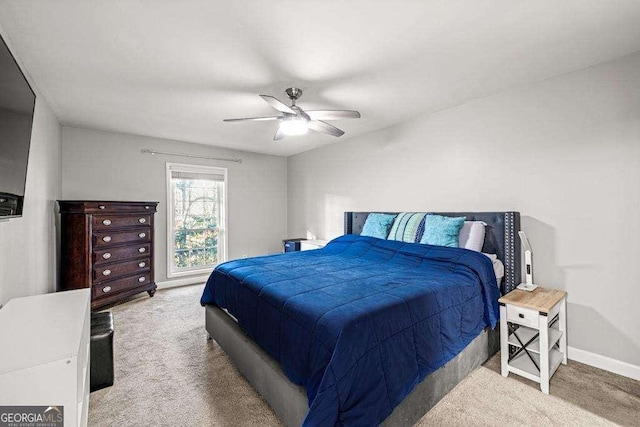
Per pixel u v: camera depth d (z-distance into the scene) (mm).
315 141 4543
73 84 2461
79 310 1434
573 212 2260
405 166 3545
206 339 2664
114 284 3482
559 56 2039
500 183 2684
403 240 3102
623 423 1586
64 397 962
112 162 3975
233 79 2379
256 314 1883
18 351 997
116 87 2529
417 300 1646
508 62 2125
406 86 2527
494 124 2719
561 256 2320
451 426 1568
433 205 3246
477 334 1996
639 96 1974
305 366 1410
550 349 1993
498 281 2449
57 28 1702
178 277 4547
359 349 1295
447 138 3096
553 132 2355
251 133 4066
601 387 1899
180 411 1712
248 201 5312
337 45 1896
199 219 4820
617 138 2059
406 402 1459
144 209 3850
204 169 4805
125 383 1986
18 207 1619
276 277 2139
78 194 3730
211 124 3625
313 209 5121
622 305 2047
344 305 1521
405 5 1519
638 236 1982
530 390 1877
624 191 2035
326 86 2514
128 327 2934
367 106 3018
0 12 1548
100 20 1634
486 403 1751
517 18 1627
